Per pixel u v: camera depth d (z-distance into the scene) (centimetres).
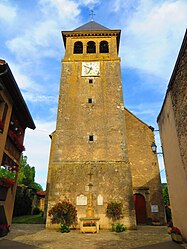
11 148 1148
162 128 1159
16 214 2286
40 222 1775
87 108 1641
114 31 2034
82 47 2025
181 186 853
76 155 1460
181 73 776
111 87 1733
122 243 844
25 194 2592
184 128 786
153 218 1627
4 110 1015
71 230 1221
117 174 1393
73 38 2044
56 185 1359
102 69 1825
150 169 1792
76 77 1780
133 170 1798
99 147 1489
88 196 1330
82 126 1568
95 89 1725
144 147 1867
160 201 1681
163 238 952
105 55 1922
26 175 3966
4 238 948
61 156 1455
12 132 1122
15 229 1278
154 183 1744
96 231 1150
